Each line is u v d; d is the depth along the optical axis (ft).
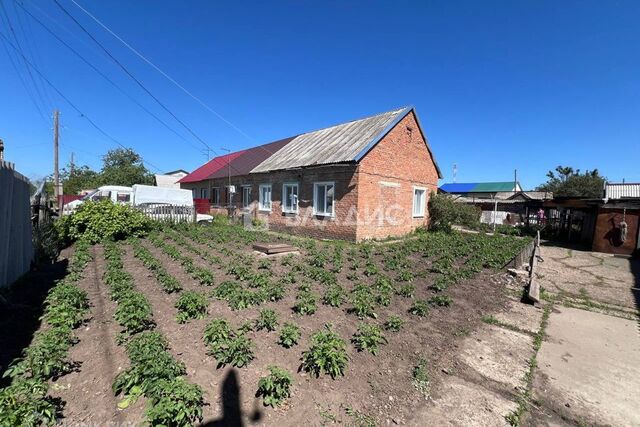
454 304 20.04
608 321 18.90
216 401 9.50
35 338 12.54
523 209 96.22
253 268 25.86
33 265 24.57
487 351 14.23
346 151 45.06
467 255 36.83
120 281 19.65
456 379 11.89
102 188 63.05
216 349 11.91
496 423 9.64
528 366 13.07
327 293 18.92
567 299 23.16
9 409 7.71
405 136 49.62
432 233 54.85
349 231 42.68
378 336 13.87
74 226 37.32
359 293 19.58
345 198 43.24
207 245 36.65
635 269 35.32
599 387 11.90
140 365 9.81
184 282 21.22
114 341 12.80
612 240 46.70
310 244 38.34
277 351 12.59
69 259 28.30
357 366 12.12
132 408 8.98
